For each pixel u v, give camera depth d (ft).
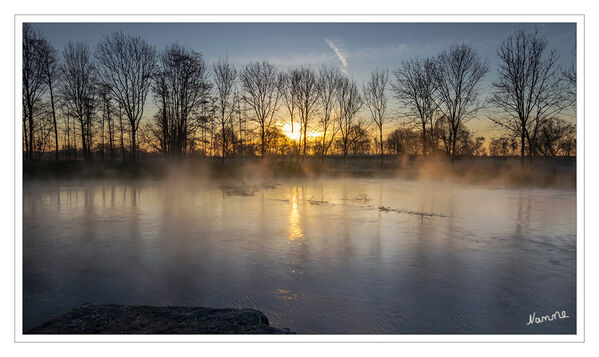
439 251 31.14
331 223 44.80
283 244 33.81
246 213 52.80
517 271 25.62
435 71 140.05
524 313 18.72
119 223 44.70
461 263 27.53
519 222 45.44
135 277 24.61
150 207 59.00
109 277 24.64
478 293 21.40
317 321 17.84
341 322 17.72
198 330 14.32
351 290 21.97
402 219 47.75
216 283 23.40
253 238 36.29
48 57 114.42
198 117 138.21
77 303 20.34
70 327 14.57
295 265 27.20
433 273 25.17
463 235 37.68
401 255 29.89
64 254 30.58
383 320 17.89
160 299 20.85
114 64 131.23
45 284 23.34
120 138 141.90
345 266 26.84
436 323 17.57
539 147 128.77
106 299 20.92
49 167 110.32
